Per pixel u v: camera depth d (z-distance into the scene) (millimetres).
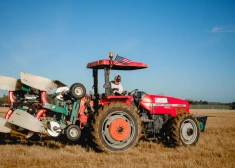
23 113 6805
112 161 6051
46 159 6070
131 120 7484
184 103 9250
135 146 7953
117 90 7941
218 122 18078
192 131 8422
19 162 5828
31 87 7555
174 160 6266
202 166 5680
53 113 7684
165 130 8734
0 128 6949
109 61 7562
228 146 8117
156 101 8633
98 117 7031
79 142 8414
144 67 8492
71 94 7363
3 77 7477
